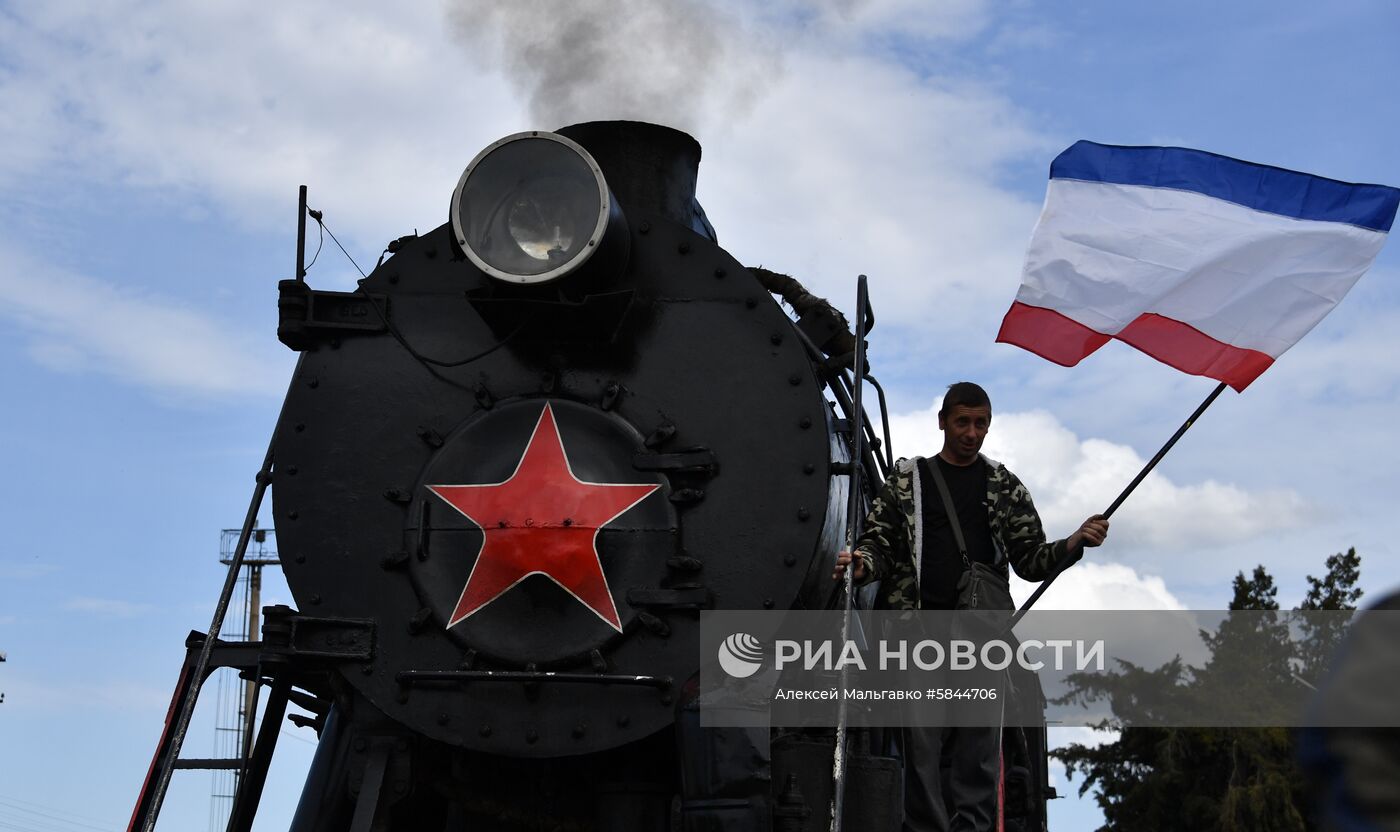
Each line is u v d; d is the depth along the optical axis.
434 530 5.57
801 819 4.88
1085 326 6.34
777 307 5.72
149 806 5.20
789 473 5.50
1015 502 5.75
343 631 5.50
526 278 5.43
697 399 5.64
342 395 5.84
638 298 5.77
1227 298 6.26
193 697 5.41
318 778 5.80
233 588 5.61
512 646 5.38
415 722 5.36
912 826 5.43
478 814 5.55
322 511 5.70
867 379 6.88
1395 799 1.26
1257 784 23.34
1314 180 6.36
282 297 5.90
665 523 5.46
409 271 5.97
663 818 5.37
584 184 5.52
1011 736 5.73
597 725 5.26
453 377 5.80
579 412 5.65
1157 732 24.72
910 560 5.68
